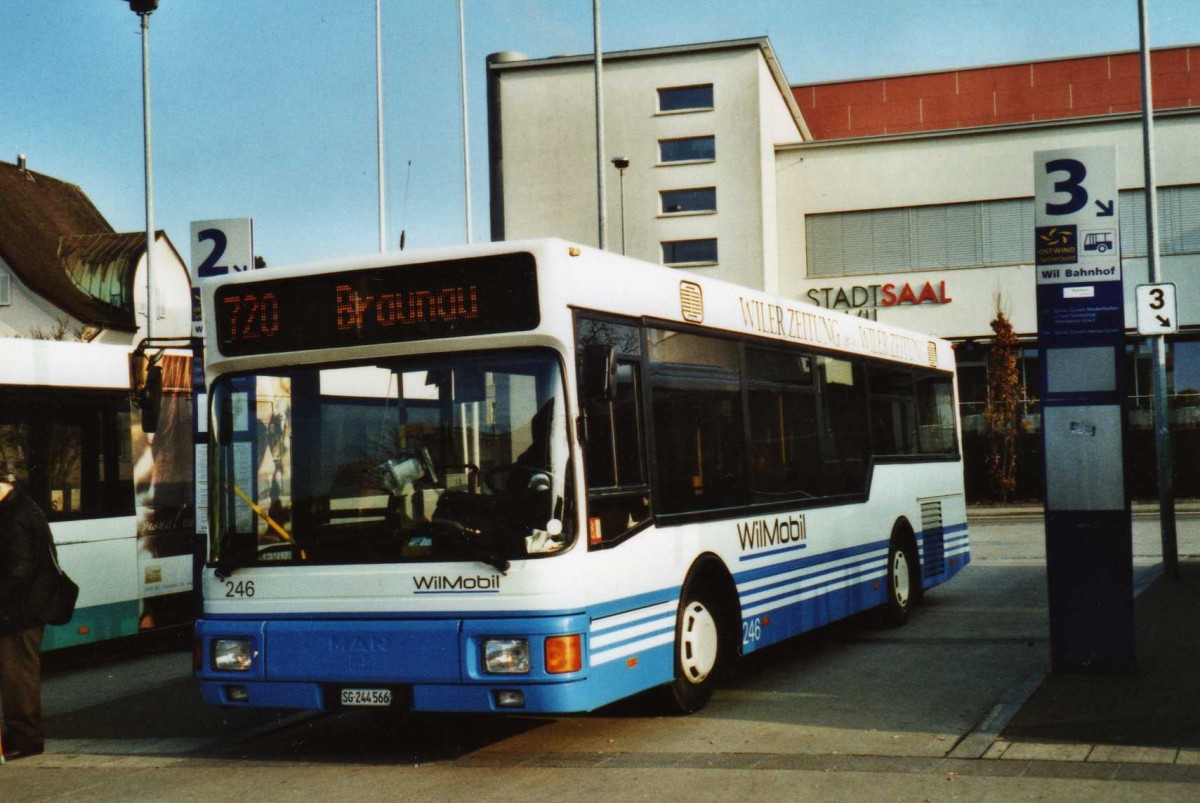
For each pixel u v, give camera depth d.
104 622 12.77
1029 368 43.06
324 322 8.20
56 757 8.88
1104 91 52.38
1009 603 15.55
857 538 12.61
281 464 8.21
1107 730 8.17
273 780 7.90
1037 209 10.27
